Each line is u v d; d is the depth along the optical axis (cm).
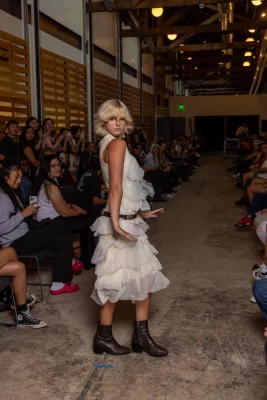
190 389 255
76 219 459
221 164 1809
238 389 255
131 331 328
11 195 367
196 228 673
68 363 284
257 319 348
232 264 492
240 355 293
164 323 342
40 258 382
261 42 1539
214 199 953
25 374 272
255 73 2106
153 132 1852
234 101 2245
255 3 1018
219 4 1101
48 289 416
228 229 665
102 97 1152
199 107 2267
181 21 1833
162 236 624
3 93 650
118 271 270
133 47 1520
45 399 247
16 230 377
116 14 1292
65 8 917
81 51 1020
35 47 769
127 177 267
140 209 280
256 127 2294
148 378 266
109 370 276
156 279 281
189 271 469
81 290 412
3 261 321
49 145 646
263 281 270
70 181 655
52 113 832
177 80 2459
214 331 328
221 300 388
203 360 287
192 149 1683
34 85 768
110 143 263
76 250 505
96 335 296
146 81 1753
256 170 865
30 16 754
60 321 346
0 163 371
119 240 271
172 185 1083
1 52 645
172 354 294
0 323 342
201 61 1930
